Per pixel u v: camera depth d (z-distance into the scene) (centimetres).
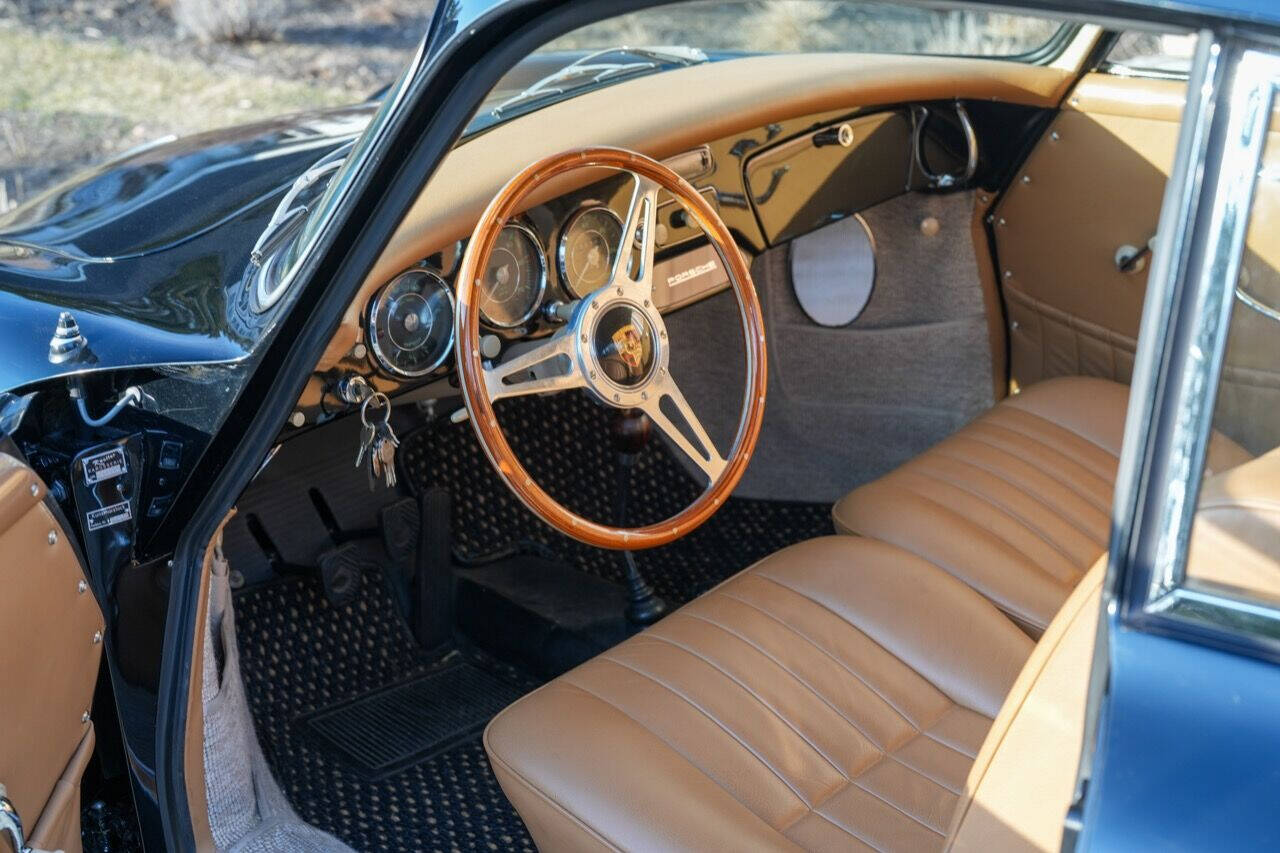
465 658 247
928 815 149
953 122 254
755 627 170
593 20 123
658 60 244
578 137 202
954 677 169
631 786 141
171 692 156
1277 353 86
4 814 113
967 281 276
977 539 197
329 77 615
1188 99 85
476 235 166
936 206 268
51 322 161
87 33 639
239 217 188
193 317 159
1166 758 83
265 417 151
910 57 255
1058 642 117
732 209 225
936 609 177
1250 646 85
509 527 265
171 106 570
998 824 106
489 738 152
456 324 167
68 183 231
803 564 184
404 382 182
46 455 149
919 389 283
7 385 150
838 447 286
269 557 235
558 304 189
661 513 282
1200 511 86
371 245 144
